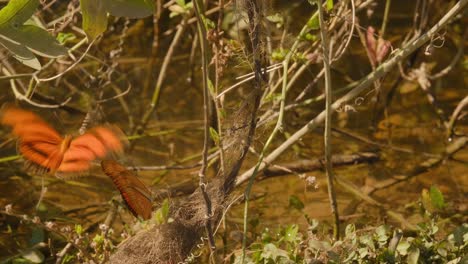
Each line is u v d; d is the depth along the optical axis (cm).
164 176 966
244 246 659
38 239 774
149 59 1180
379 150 1019
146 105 1110
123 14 638
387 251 672
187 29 1199
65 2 1134
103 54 1077
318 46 940
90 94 1092
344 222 874
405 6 1259
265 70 682
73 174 517
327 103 745
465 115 1055
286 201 920
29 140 513
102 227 714
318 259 682
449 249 680
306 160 985
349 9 910
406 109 1097
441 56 1162
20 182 948
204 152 625
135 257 678
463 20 1149
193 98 1128
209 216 651
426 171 975
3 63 936
